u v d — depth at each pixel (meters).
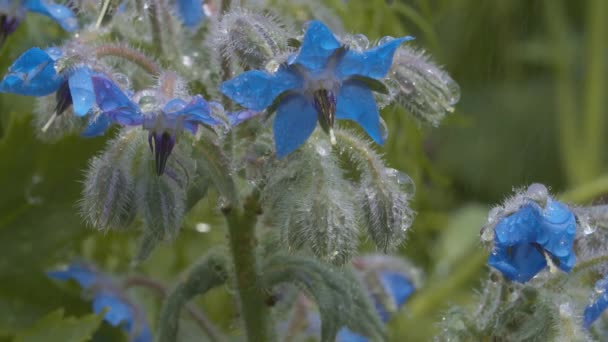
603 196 0.34
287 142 0.25
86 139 0.31
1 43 0.29
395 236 0.25
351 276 0.27
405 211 0.26
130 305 0.31
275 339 0.28
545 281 0.26
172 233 0.25
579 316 0.26
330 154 0.26
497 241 0.25
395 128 0.34
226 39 0.25
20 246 0.31
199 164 0.25
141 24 0.28
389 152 0.34
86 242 0.34
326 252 0.25
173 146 0.25
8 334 0.31
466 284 0.37
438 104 0.27
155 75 0.26
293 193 0.25
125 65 0.27
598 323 0.27
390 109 0.33
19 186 0.31
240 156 0.26
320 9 0.30
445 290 0.36
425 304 0.36
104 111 0.24
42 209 0.31
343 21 0.33
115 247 0.34
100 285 0.31
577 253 0.26
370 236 0.25
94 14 0.29
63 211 0.31
